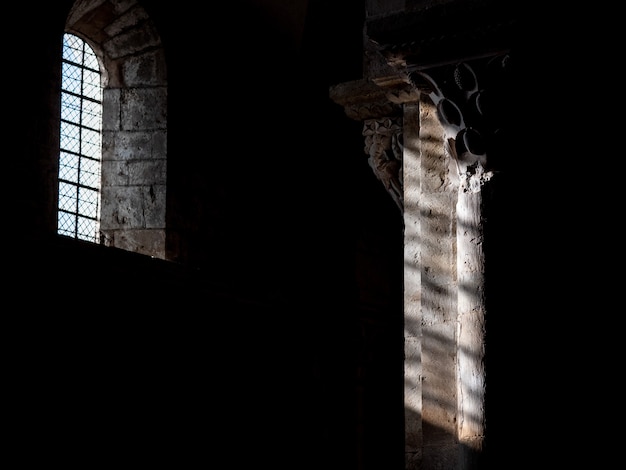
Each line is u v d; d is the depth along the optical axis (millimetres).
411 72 4926
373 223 14172
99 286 8836
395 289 14625
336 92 7168
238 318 10758
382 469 13680
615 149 4711
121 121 10570
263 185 11875
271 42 12102
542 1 4699
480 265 4668
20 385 7988
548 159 4746
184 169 10609
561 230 4672
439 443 5441
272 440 11109
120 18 10320
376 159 7172
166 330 9648
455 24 4785
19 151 8750
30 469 8008
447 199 5633
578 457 4500
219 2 11273
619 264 4605
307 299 12164
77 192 10219
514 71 4719
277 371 11367
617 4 4730
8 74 8727
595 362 4551
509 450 4512
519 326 4586
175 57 10617
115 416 8922
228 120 11383
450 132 4879
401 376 14281
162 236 10289
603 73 4754
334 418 12508
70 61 10258
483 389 4582
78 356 8578
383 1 4945
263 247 11797
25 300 8086
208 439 10070
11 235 8180
